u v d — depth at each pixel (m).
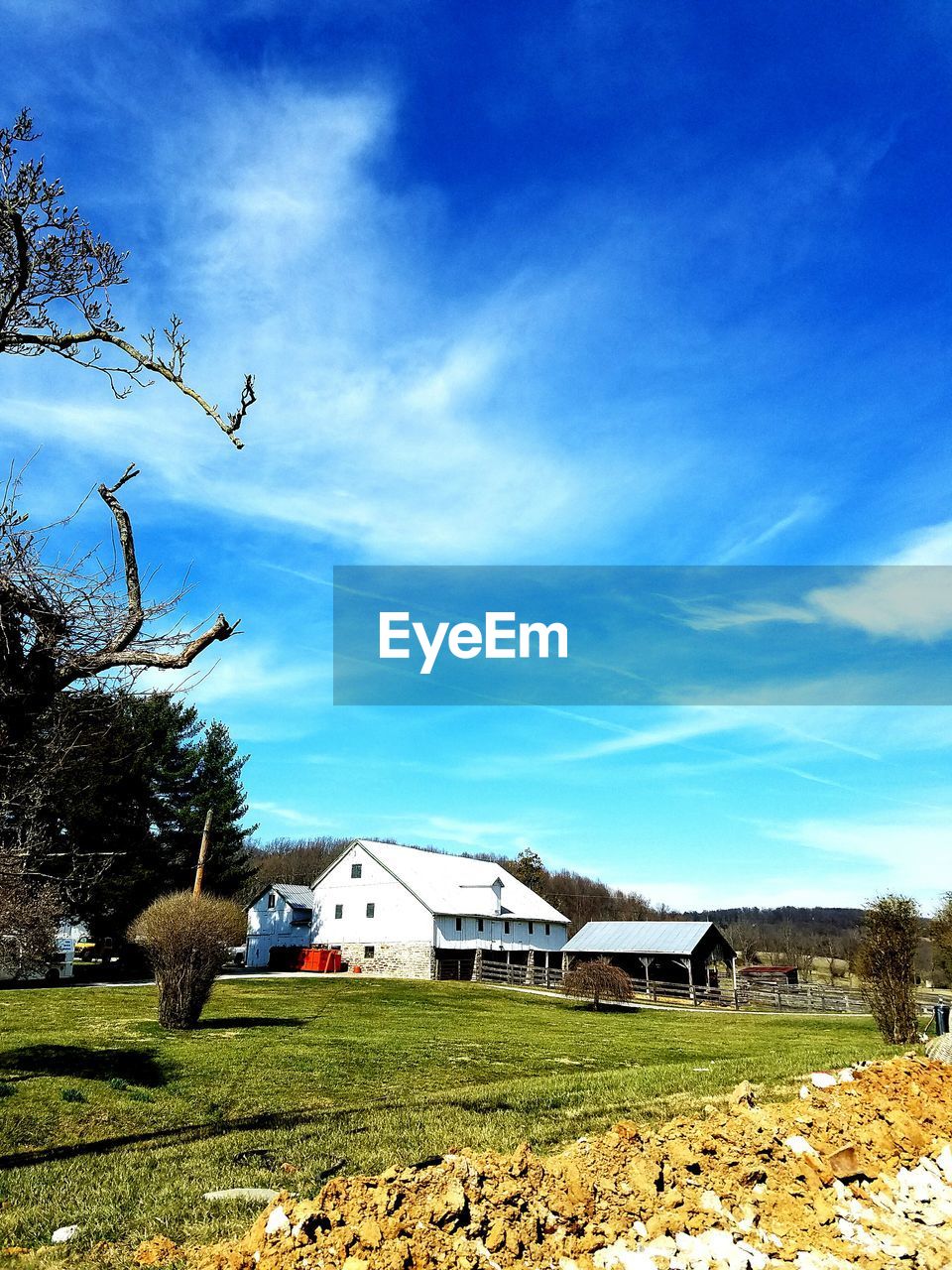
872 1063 11.91
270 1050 16.73
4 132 6.09
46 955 8.00
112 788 35.22
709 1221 5.99
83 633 6.07
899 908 20.39
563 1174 6.22
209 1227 5.94
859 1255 5.94
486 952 51.31
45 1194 6.99
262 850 107.50
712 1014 36.50
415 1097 11.52
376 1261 4.91
